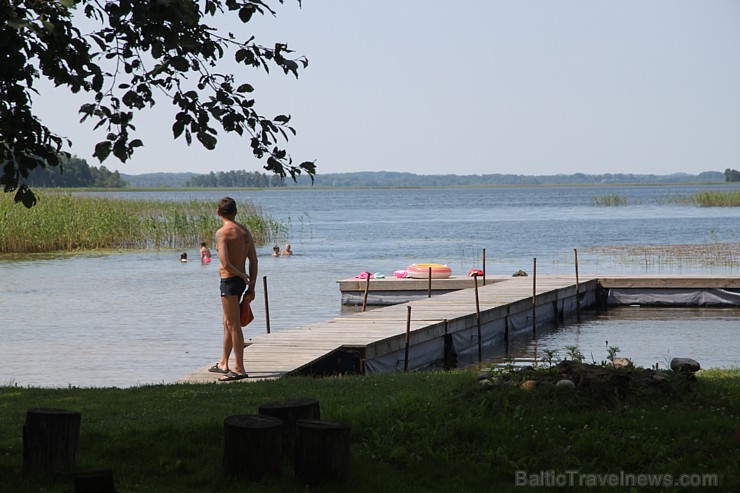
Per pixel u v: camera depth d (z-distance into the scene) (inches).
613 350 468.1
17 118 292.5
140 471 301.3
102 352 768.9
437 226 2878.9
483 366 758.5
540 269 1504.7
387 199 7421.3
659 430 341.7
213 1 301.1
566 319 1069.8
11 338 846.5
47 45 287.6
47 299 1139.3
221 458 315.0
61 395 452.1
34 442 292.2
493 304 923.4
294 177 324.5
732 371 524.1
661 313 1093.1
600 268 1508.4
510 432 339.0
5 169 300.7
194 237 1966.0
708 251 1781.5
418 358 754.2
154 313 1019.9
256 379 530.0
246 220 2117.4
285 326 952.3
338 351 653.9
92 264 1588.3
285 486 285.7
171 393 451.2
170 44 282.8
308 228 2817.4
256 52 306.8
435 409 369.4
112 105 302.7
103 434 342.0
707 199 4407.0
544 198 6998.0
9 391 467.5
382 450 325.7
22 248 1793.8
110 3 285.1
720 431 339.9
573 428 349.4
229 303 529.0
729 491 282.4
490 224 2957.7
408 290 1155.3
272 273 1485.0
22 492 275.7
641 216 3356.3
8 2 266.2
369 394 438.6
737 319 1015.0
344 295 1163.3
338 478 289.6
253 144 319.6
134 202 2421.3
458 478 299.6
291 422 314.2
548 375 404.2
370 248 2010.3
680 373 418.3
